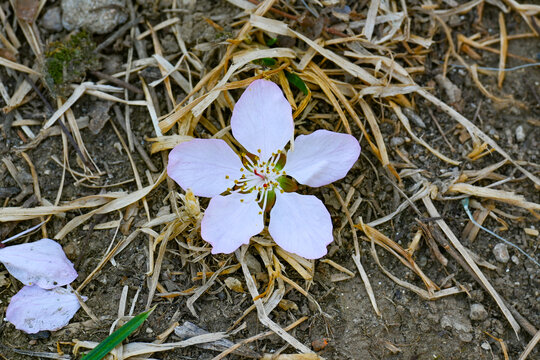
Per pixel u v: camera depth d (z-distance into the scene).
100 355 0.21
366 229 0.22
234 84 0.22
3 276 0.22
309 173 0.22
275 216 0.22
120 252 0.22
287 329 0.22
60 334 0.22
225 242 0.21
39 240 0.22
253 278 0.22
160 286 0.22
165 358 0.22
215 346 0.22
